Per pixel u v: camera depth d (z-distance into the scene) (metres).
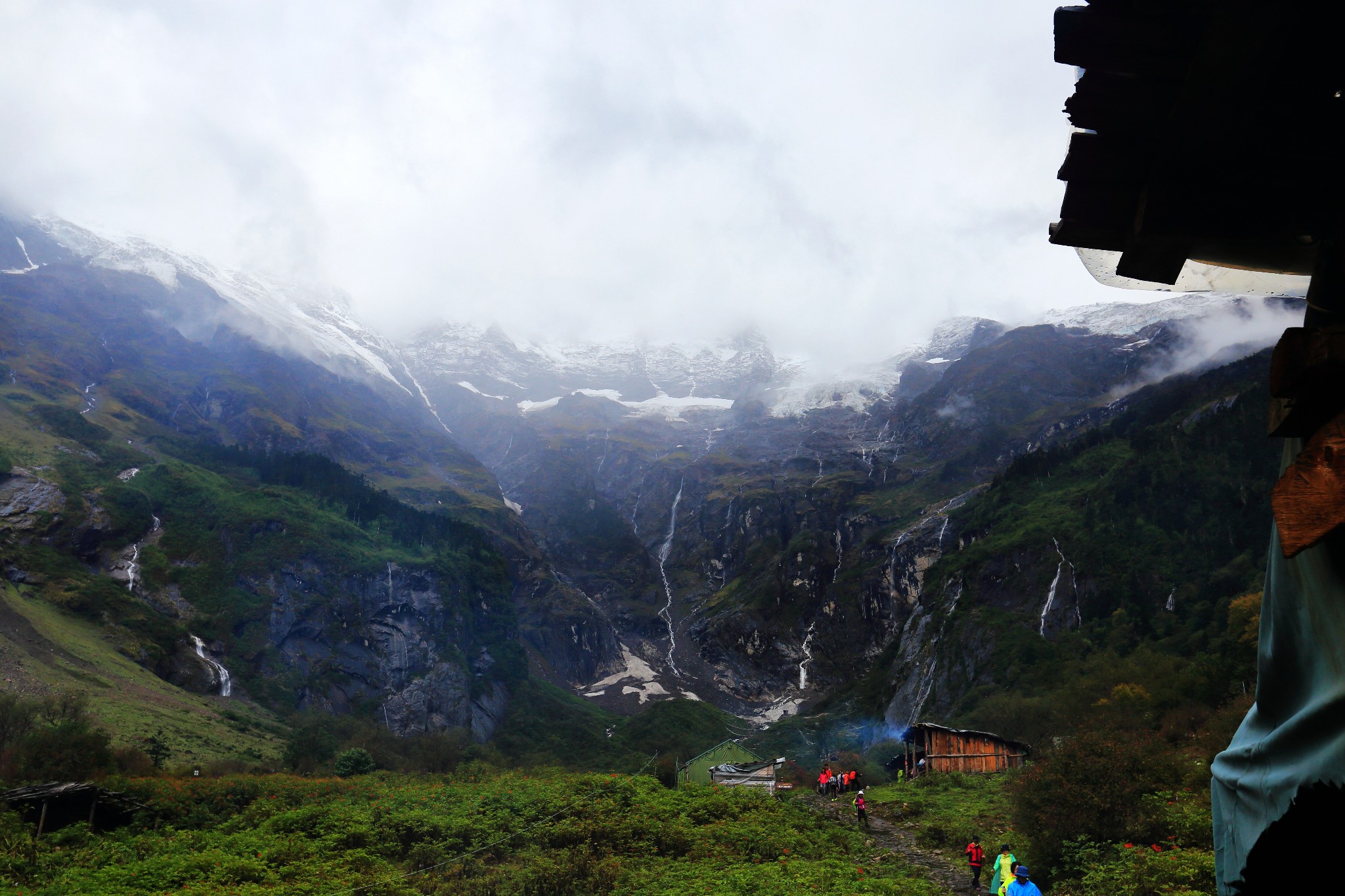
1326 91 3.12
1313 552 3.04
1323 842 3.28
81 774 42.62
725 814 32.44
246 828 29.58
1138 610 103.94
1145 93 3.36
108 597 124.25
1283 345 2.91
